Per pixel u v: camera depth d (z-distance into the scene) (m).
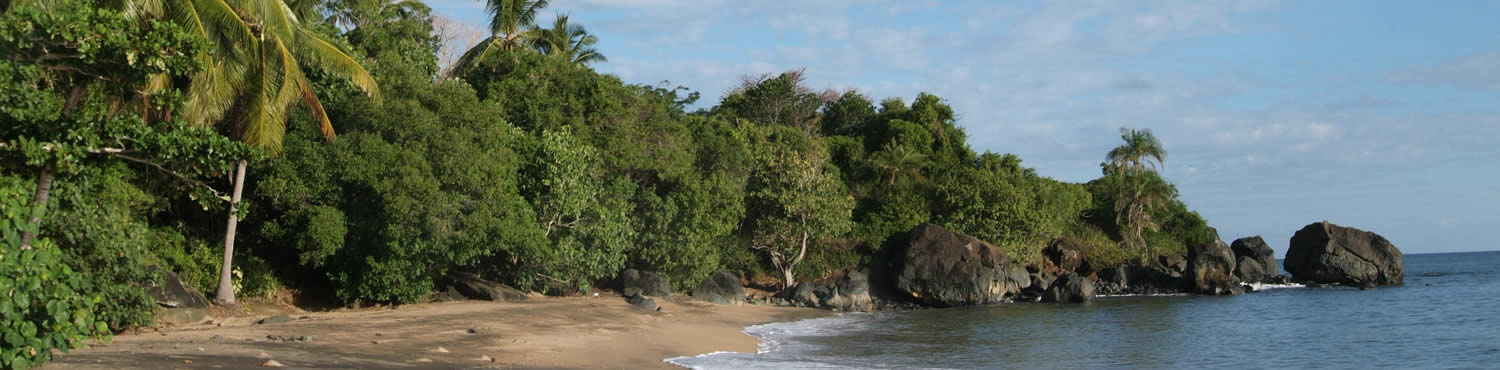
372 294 26.22
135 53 10.80
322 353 14.87
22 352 9.29
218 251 25.22
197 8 18.28
